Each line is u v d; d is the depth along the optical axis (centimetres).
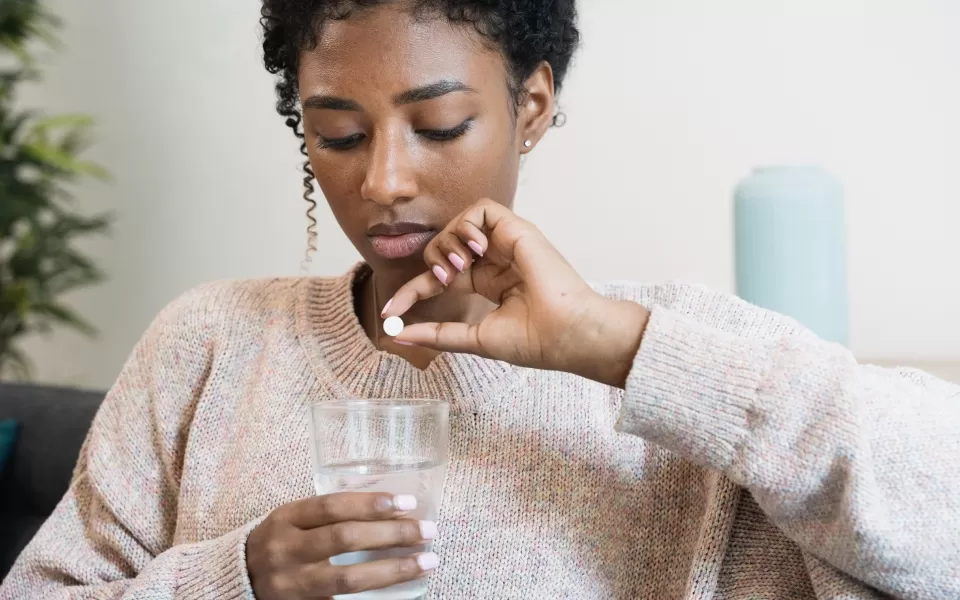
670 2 183
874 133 169
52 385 155
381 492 65
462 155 79
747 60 178
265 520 74
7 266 246
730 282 183
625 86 188
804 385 67
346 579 65
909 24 165
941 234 166
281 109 95
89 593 94
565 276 70
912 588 66
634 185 190
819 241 131
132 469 101
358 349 92
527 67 84
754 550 80
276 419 92
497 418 87
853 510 64
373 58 77
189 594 77
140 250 255
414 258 82
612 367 71
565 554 83
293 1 81
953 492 66
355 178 80
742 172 181
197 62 242
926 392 73
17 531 141
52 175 252
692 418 68
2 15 238
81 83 258
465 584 83
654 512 84
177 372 101
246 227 240
